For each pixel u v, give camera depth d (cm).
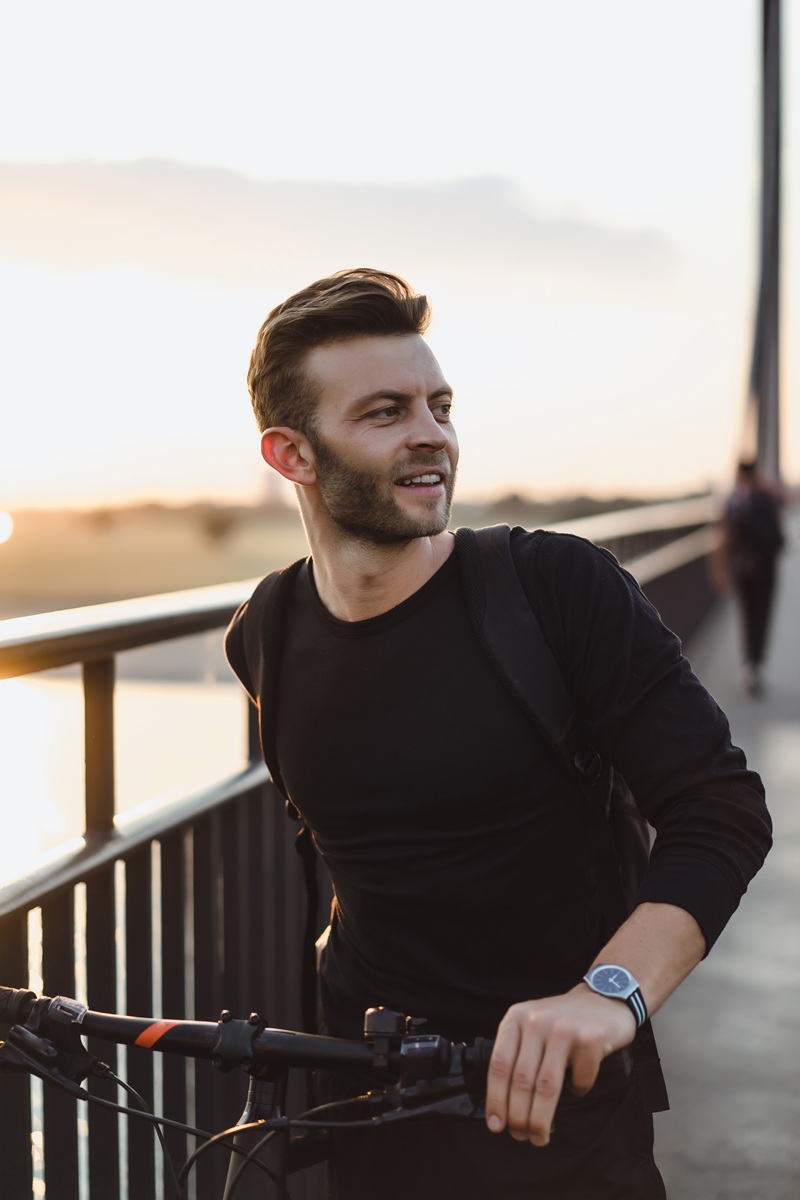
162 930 222
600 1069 121
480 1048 115
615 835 155
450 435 142
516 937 146
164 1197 217
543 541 145
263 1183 129
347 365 138
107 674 205
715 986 414
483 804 142
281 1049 121
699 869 127
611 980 117
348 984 158
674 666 138
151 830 212
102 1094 198
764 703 946
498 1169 145
